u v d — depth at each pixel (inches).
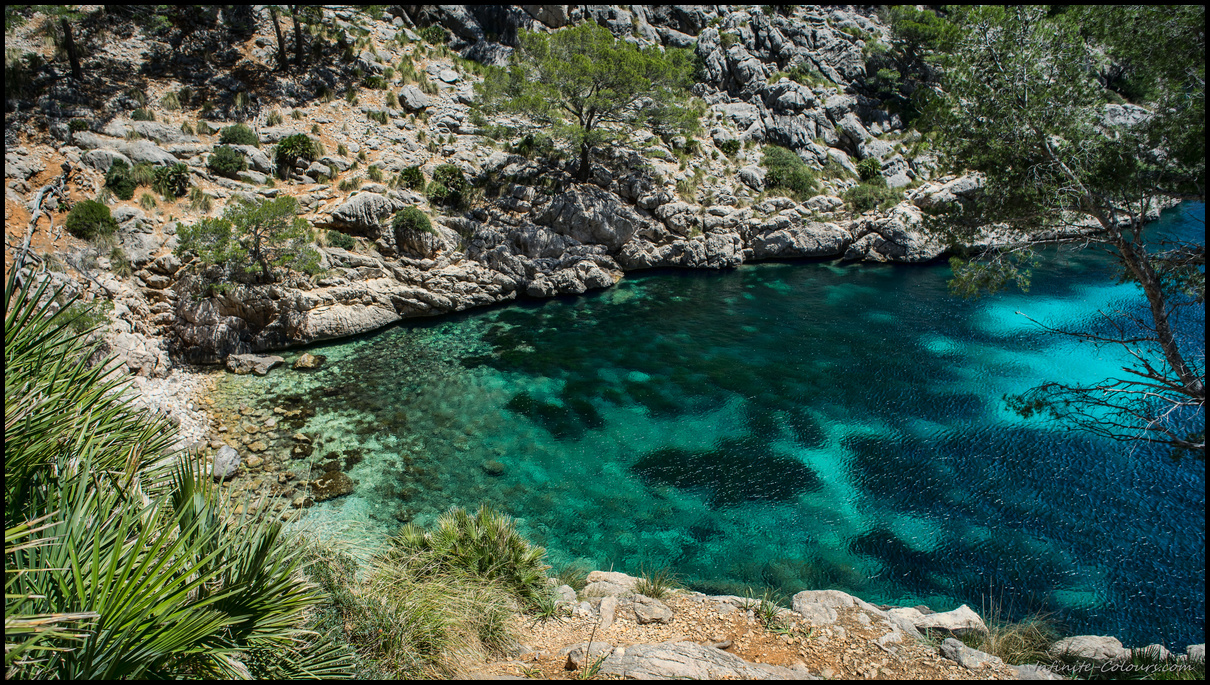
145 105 1332.4
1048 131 454.3
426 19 1913.1
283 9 1632.6
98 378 213.6
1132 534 606.2
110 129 1213.1
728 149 1830.7
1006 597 534.6
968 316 1202.0
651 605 396.8
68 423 193.3
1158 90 422.9
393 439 776.9
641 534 612.7
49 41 1362.0
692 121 1549.0
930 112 509.4
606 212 1469.0
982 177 530.9
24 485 176.9
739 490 684.1
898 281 1440.7
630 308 1279.5
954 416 836.6
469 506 647.8
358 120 1528.1
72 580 161.0
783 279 1476.4
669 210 1535.4
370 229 1224.8
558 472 714.8
